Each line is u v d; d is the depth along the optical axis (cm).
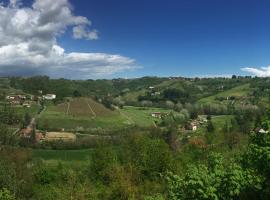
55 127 14725
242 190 950
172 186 1021
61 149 11200
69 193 2905
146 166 3906
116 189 3097
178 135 11506
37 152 10681
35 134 12588
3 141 11056
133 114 18375
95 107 17988
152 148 4038
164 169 3934
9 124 14850
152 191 3275
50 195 3067
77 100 18712
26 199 4853
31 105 18862
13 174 5134
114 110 18600
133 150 4166
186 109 18288
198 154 5050
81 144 11244
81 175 4034
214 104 18550
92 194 2944
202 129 13350
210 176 984
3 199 2183
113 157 4484
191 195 969
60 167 5569
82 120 15862
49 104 19250
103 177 3925
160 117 17500
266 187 945
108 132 13888
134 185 3381
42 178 5288
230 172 969
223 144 6562
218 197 946
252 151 960
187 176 1005
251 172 971
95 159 4450
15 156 7875
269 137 955
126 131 13538
